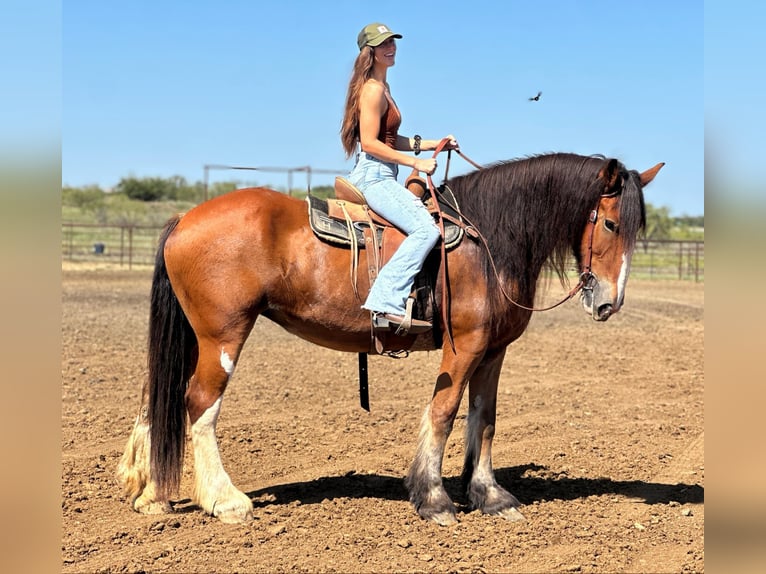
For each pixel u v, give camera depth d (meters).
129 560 4.04
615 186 4.67
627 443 6.74
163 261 4.73
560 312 17.20
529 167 4.84
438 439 4.75
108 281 21.75
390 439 6.76
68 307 15.66
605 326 14.78
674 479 5.75
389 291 4.47
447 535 4.50
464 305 4.67
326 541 4.35
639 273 29.30
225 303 4.51
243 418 7.40
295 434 6.84
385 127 4.87
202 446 4.64
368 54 4.79
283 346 12.05
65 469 5.63
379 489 5.40
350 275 4.62
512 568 4.05
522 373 9.97
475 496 4.98
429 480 4.75
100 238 35.16
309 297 4.64
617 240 4.68
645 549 4.35
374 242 4.64
